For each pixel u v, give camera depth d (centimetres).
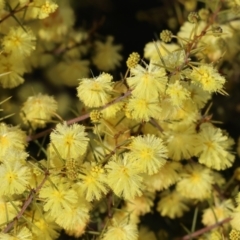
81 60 54
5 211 44
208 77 44
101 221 47
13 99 52
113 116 45
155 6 59
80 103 51
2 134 45
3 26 49
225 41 51
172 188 50
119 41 58
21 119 50
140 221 50
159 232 51
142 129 46
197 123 47
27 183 43
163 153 44
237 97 55
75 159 44
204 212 49
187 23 50
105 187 44
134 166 44
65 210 44
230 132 55
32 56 52
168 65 45
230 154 47
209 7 51
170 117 46
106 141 46
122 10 59
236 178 49
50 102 48
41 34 53
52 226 45
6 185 43
